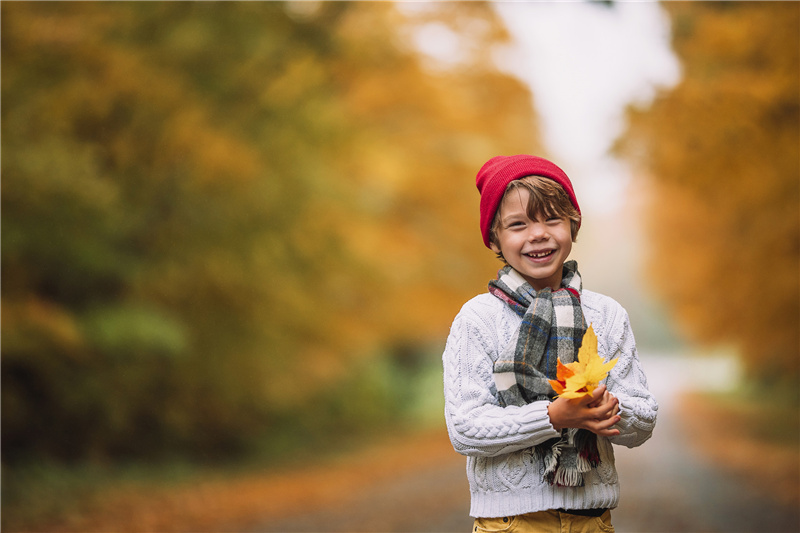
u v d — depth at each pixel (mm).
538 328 1938
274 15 11539
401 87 14078
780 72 7488
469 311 2057
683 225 15531
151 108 9078
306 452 13938
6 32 8062
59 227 8320
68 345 8555
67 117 8508
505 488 1940
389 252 15055
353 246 13164
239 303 11242
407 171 14820
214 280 10602
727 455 11727
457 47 14320
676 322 26969
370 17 12680
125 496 8320
